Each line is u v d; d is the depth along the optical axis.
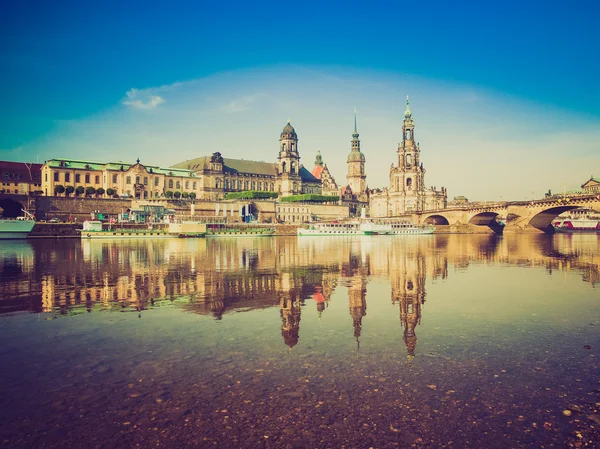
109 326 20.58
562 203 136.50
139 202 168.75
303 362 15.59
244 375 14.42
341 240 119.50
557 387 13.54
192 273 40.31
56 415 11.91
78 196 161.75
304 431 11.05
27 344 17.84
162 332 19.50
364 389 13.34
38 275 38.75
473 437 10.81
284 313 23.27
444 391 13.24
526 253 65.06
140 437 10.84
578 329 19.88
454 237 140.12
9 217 143.75
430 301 26.41
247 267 45.38
